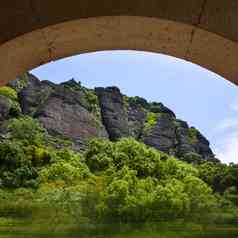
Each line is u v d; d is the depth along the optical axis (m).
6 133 69.31
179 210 49.41
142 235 45.78
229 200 56.75
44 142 75.06
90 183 56.84
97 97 104.31
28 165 58.28
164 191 49.94
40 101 89.56
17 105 82.25
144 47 3.63
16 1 3.22
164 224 47.69
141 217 47.19
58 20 3.21
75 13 3.20
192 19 3.19
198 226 48.72
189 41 3.39
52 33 3.30
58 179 57.84
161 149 101.19
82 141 86.94
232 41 3.20
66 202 48.16
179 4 3.19
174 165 65.50
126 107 109.56
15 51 3.35
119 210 47.00
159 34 3.40
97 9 3.19
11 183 54.53
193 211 50.97
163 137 103.38
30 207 47.22
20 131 69.38
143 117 108.56
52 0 3.22
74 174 59.03
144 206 47.81
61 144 80.56
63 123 87.56
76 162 65.19
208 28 3.19
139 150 66.19
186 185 55.88
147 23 3.27
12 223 46.19
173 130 105.88
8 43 3.23
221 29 3.18
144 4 3.18
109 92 105.75
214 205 52.88
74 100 93.81
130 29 3.37
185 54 3.60
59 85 94.62
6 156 56.53
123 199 47.59
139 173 63.94
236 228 49.38
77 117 90.94
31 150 62.84
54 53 3.57
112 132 99.00
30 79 92.50
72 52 3.63
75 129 88.56
